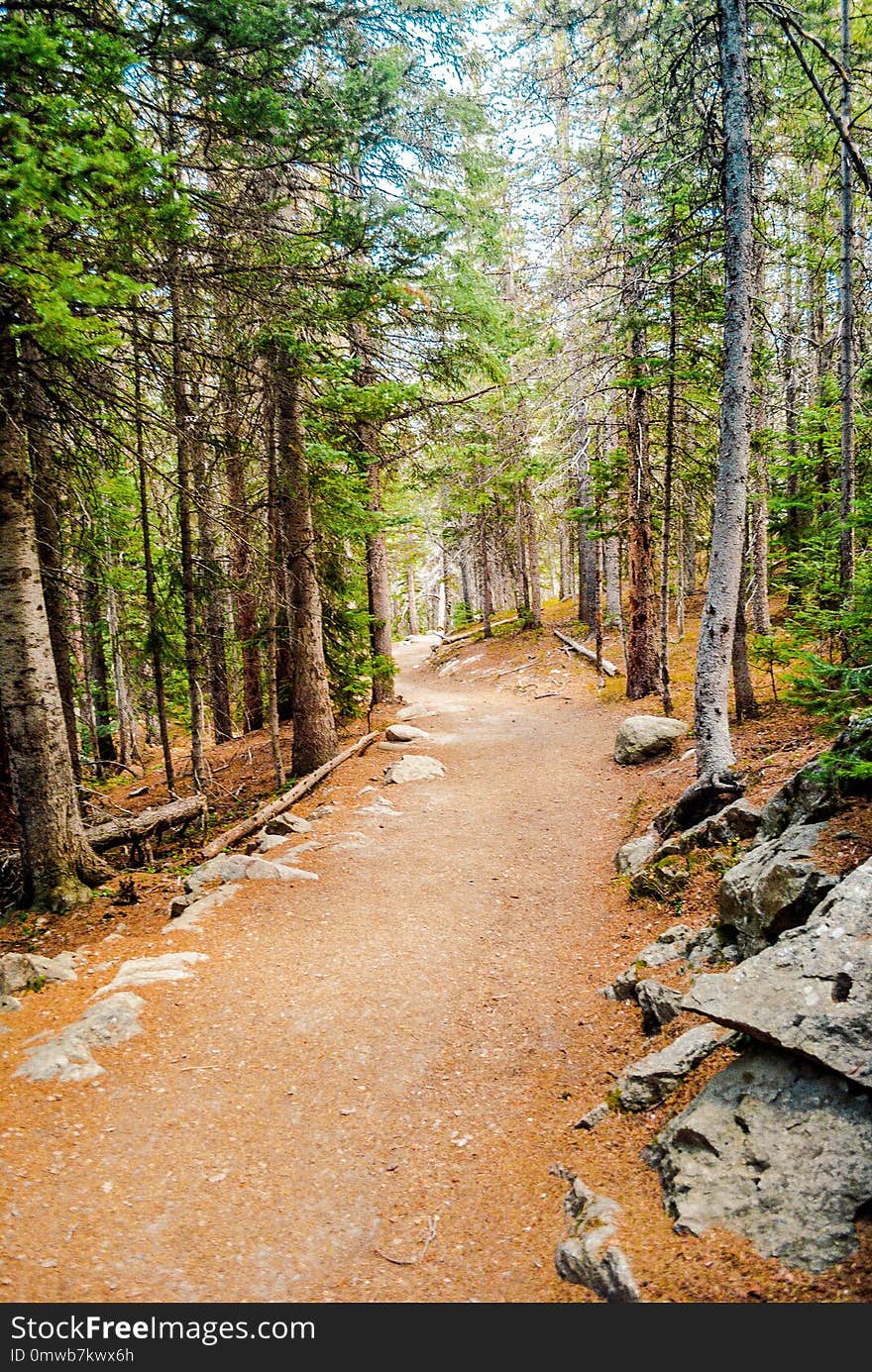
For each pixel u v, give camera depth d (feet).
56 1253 14.30
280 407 44.39
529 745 55.93
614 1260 12.14
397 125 35.14
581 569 93.15
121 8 29.01
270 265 32.50
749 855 21.48
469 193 39.22
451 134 38.09
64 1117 18.29
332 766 50.65
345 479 45.75
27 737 30.73
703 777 30.27
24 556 30.17
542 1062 20.68
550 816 40.88
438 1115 18.95
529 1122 18.20
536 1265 13.52
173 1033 22.08
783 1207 11.92
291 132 30.68
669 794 37.14
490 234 37.52
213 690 70.33
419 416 46.75
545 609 122.11
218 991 24.50
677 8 32.42
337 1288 13.76
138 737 95.50
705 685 31.12
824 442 37.91
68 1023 22.16
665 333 43.55
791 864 18.94
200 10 26.14
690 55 30.99
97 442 36.76
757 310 31.27
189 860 37.58
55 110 19.65
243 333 36.94
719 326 43.60
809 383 43.19
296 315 34.27
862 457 34.76
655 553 72.84
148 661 44.37
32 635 30.48
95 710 65.10
